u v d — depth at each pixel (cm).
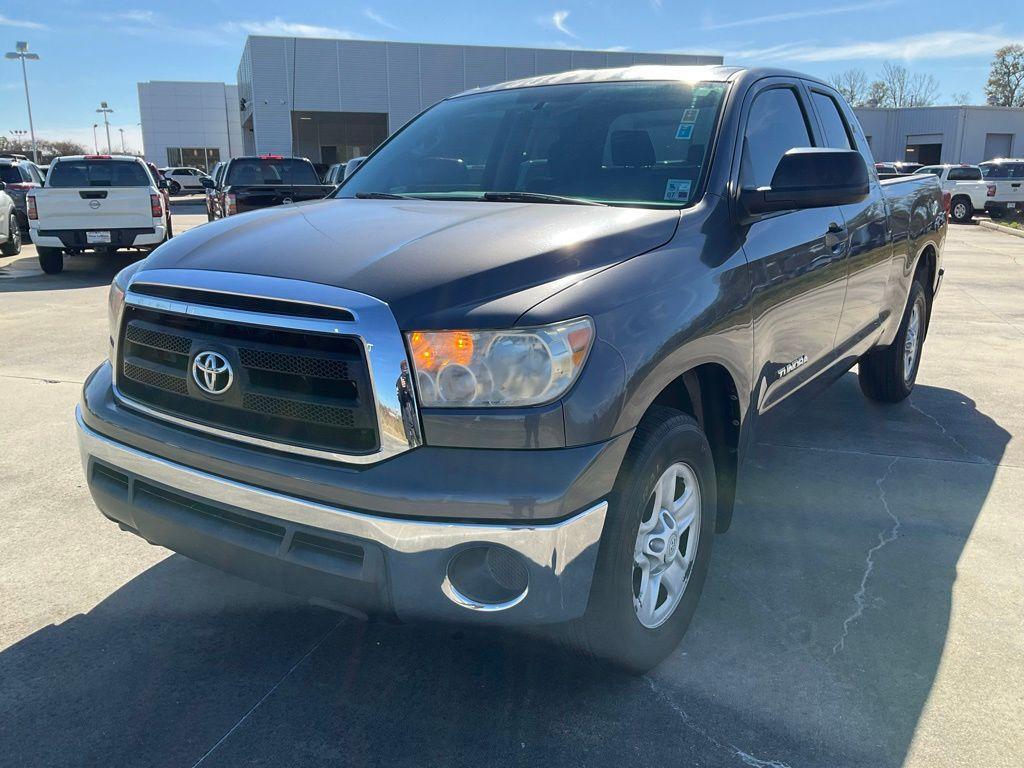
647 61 4244
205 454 229
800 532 363
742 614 296
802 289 331
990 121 4462
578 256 232
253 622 292
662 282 241
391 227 260
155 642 279
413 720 240
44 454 455
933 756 226
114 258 1549
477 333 204
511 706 246
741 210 290
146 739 231
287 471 215
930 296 568
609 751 227
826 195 281
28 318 877
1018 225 2473
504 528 200
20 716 241
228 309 226
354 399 210
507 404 204
